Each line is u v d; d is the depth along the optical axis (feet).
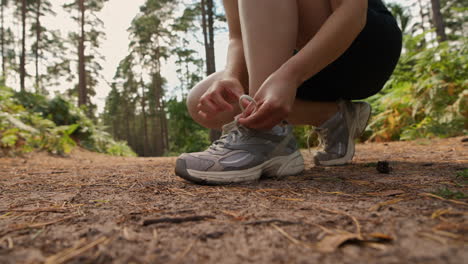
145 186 3.85
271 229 1.83
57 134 17.19
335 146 5.28
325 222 1.92
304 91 4.87
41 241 1.76
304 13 3.85
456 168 4.09
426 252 1.34
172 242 1.68
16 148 12.87
